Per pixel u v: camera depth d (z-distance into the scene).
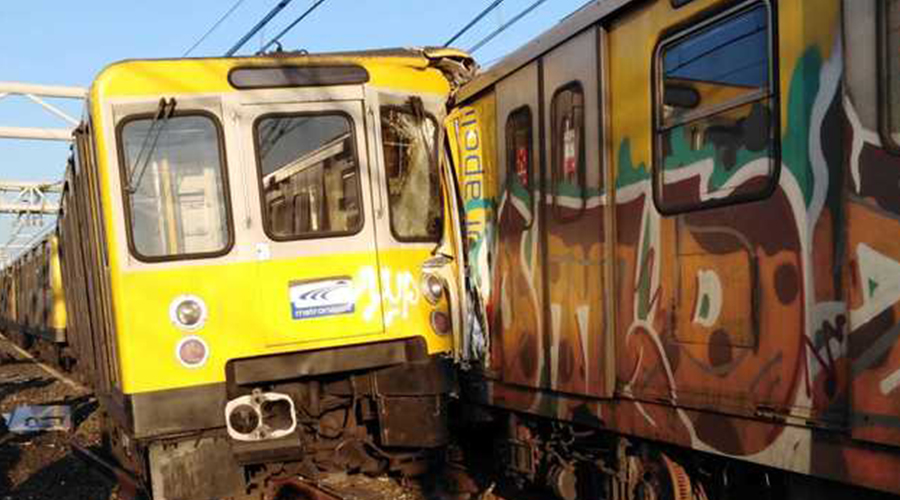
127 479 7.74
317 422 7.01
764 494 4.39
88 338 9.38
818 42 3.55
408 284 6.89
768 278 3.81
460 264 6.86
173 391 6.21
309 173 6.71
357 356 6.68
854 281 3.36
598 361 5.05
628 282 4.84
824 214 3.52
